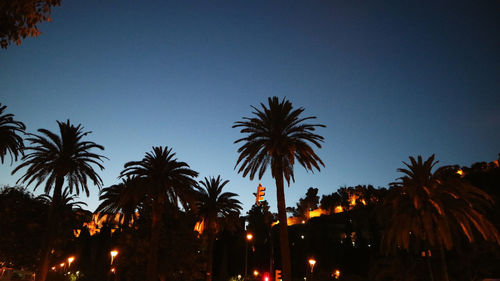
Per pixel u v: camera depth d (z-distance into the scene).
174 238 50.19
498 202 39.25
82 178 40.44
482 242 37.16
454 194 28.69
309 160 35.62
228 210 54.38
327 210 111.06
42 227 47.16
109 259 65.31
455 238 33.09
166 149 42.88
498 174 49.91
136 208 51.28
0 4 9.76
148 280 38.34
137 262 46.38
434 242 30.64
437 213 29.20
